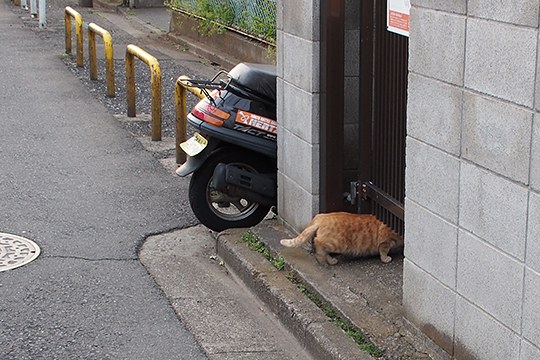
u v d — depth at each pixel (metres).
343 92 6.38
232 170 7.11
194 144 7.34
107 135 10.65
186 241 7.38
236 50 15.35
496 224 4.27
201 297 6.28
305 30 6.41
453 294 4.70
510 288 4.20
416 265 5.08
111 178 8.98
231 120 7.13
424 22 4.76
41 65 15.12
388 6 5.82
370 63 6.14
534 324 4.04
